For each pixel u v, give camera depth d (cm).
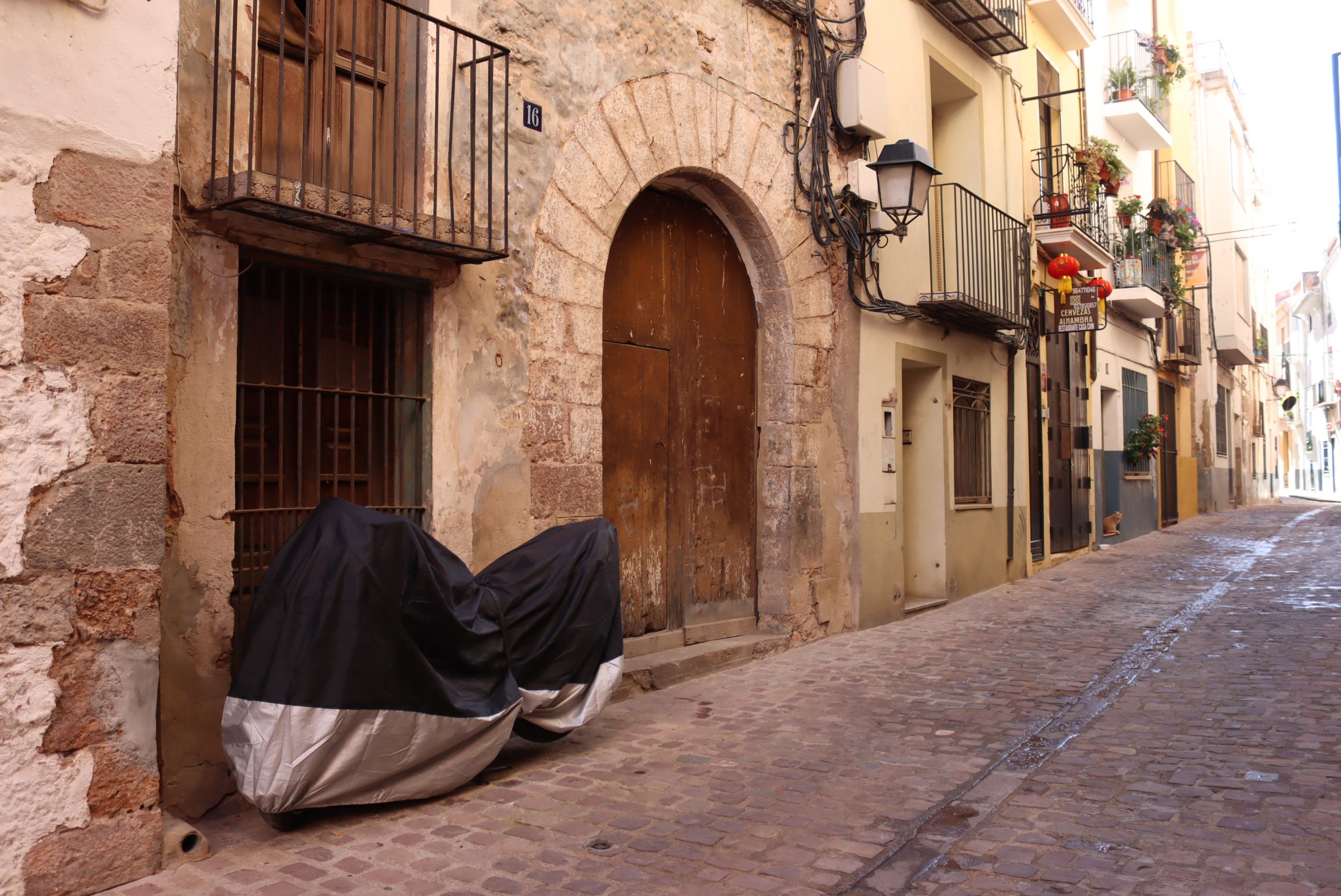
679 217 716
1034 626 845
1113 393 1652
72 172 329
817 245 802
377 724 382
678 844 373
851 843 374
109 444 336
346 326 476
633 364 671
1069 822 389
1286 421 5616
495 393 525
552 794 429
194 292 394
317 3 459
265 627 376
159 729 381
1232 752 471
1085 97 1498
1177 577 1163
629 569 666
